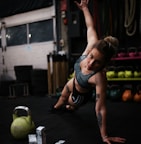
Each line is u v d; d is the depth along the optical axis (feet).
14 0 17.84
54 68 14.46
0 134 6.26
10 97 15.08
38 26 17.35
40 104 11.80
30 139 4.90
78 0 14.48
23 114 9.11
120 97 12.05
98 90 5.07
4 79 19.07
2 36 19.07
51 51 16.52
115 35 13.19
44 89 15.52
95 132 6.18
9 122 7.82
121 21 13.10
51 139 5.65
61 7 15.55
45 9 16.65
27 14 17.62
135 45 13.38
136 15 12.82
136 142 5.26
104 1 13.33
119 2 13.12
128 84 13.38
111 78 12.55
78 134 6.03
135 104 11.09
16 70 16.07
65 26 15.64
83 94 6.65
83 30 14.01
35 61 17.44
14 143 5.44
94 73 5.27
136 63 13.25
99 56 4.80
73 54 14.40
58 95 13.29
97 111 5.04
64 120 7.73
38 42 17.26
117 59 12.44
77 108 8.76
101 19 14.15
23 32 18.17
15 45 18.53
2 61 19.12
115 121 7.46
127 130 6.32
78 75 6.08
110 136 5.75
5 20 18.85
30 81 16.20
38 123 7.38
